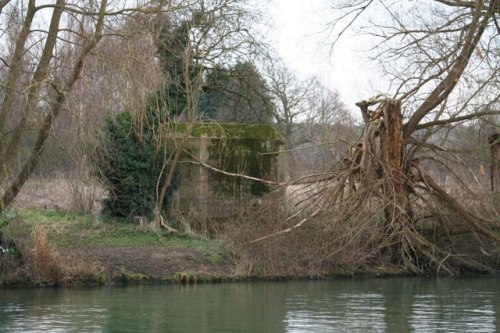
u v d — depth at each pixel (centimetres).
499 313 1812
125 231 2644
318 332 1562
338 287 2283
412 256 2662
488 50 2591
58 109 2238
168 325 1625
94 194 2861
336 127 3675
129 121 2759
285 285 2316
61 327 1595
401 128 2606
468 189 2636
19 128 2234
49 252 2202
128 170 2759
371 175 2547
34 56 2217
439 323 1681
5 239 2205
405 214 2559
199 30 3431
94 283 2231
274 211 2556
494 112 2592
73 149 2458
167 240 2591
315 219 2530
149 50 2470
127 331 1559
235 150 2947
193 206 2891
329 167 2694
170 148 2880
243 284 2320
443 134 2777
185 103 3053
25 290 2127
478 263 2662
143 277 2291
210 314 1769
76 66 2212
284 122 4819
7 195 2298
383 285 2345
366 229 2541
